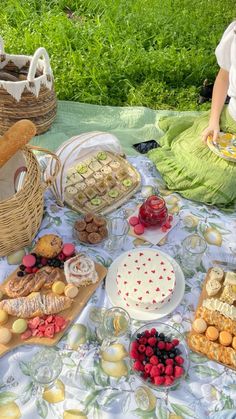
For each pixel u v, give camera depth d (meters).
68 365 1.07
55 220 1.33
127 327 1.08
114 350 1.08
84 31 2.14
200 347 1.08
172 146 1.56
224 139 1.44
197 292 1.20
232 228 1.35
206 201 1.43
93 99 1.89
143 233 1.31
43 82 1.54
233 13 2.36
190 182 1.45
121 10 2.28
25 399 1.03
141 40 2.17
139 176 1.46
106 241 1.29
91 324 1.13
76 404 1.02
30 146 1.22
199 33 2.23
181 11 2.34
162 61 2.04
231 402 1.03
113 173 1.45
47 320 1.11
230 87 1.39
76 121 1.77
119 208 1.40
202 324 1.11
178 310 1.17
